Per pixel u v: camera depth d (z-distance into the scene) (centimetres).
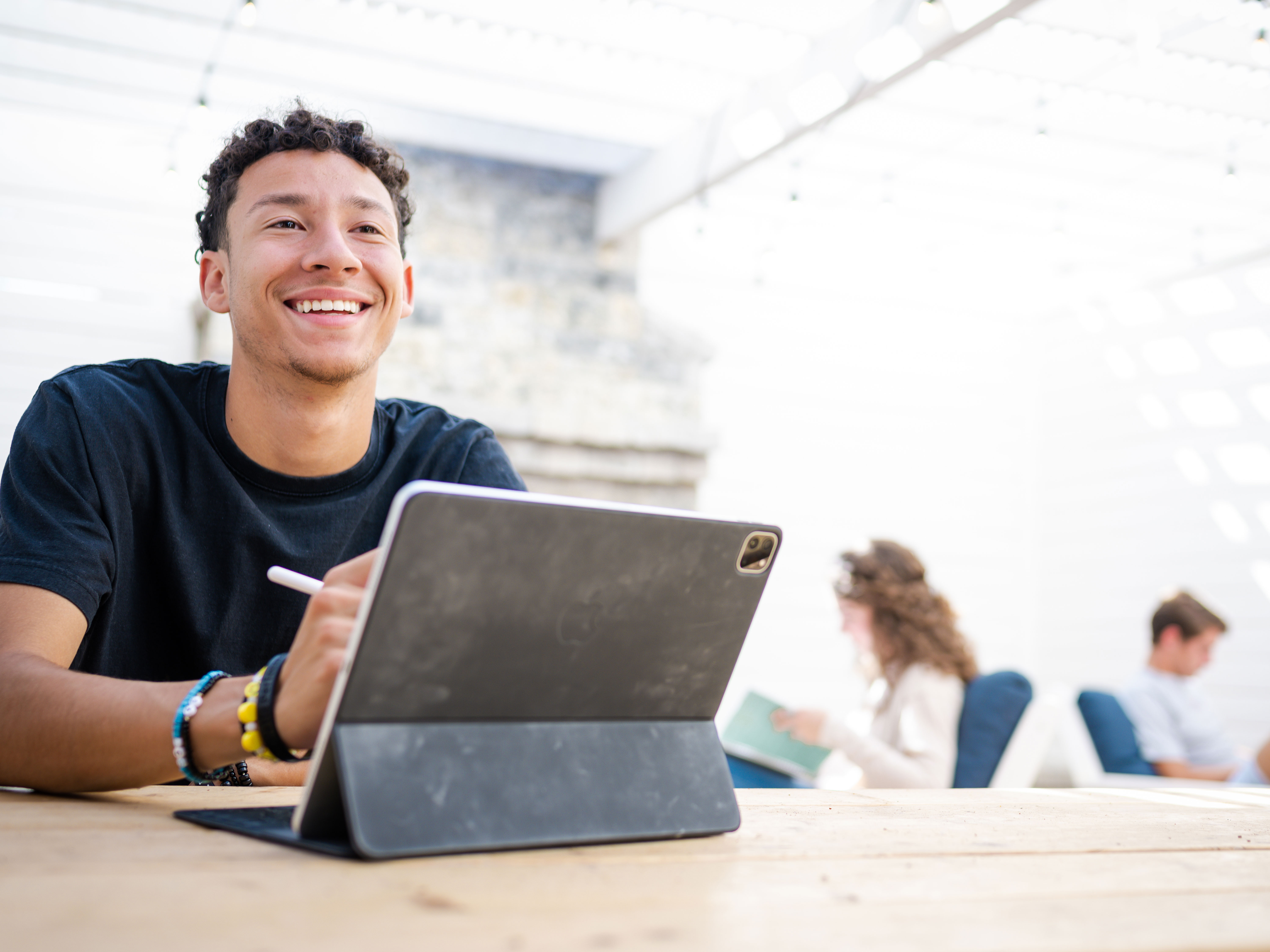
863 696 684
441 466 150
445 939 48
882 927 53
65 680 87
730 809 83
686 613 79
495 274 577
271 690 75
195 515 129
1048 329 753
